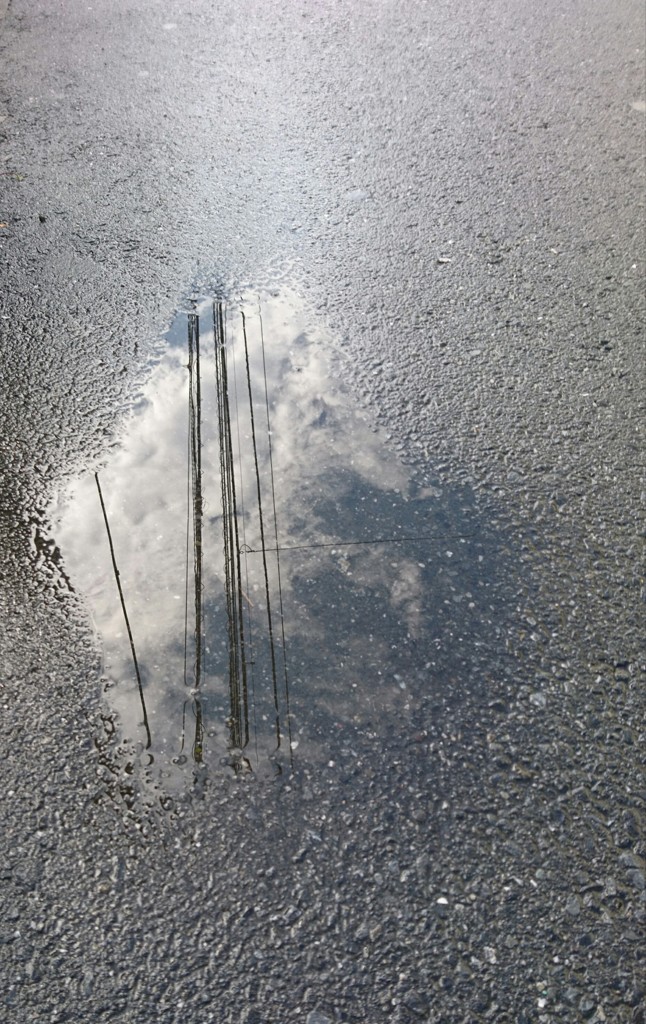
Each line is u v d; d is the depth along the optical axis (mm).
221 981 2195
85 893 2361
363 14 6801
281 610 3076
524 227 4832
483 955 2244
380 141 5484
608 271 4531
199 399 3896
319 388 3949
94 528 3350
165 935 2277
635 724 2730
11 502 3438
